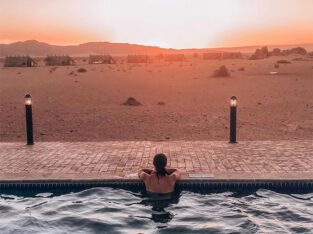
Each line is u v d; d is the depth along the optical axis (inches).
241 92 1151.0
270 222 293.1
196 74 1915.6
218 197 350.0
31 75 1979.6
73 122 717.9
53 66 3004.4
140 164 421.4
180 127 661.3
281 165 410.9
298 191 364.2
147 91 1228.5
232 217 304.0
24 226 290.5
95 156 455.5
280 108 852.0
